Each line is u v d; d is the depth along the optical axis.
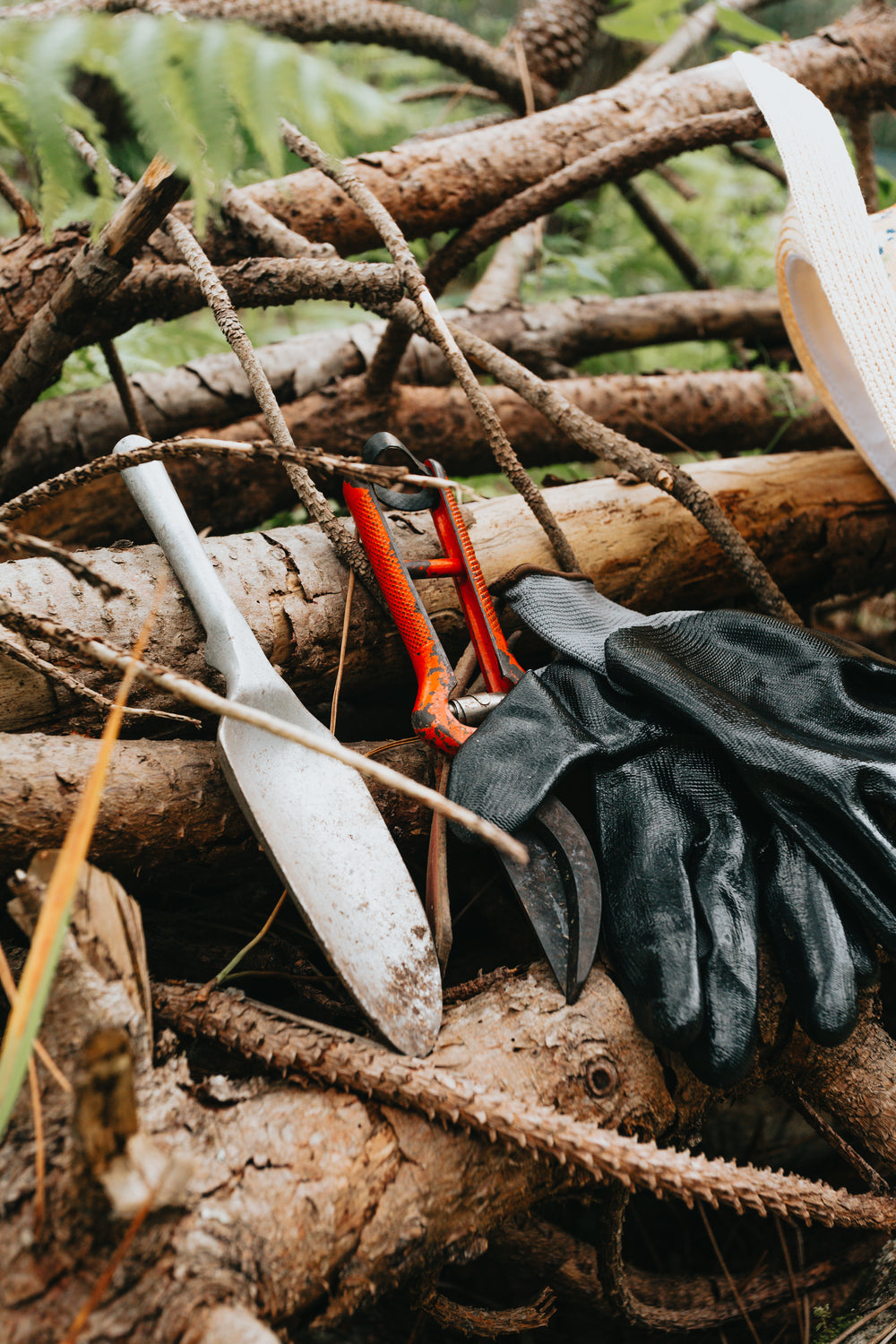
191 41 0.75
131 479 1.19
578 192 1.96
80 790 1.03
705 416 2.33
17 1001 0.65
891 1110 1.06
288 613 1.29
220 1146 0.82
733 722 1.05
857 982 0.97
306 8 2.32
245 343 1.28
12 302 1.62
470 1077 0.92
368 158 1.92
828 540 1.75
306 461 0.90
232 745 1.01
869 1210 0.98
